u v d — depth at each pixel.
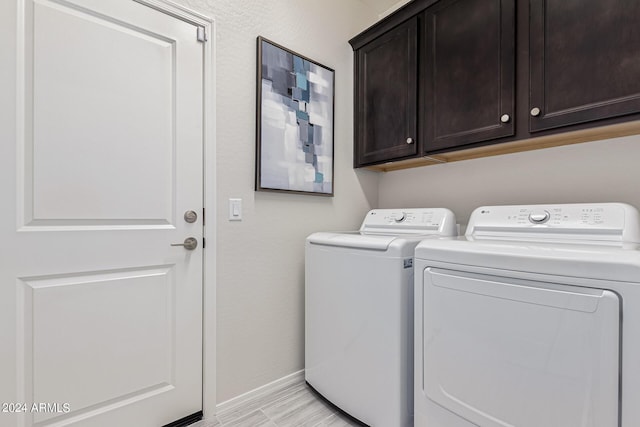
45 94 1.12
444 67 1.62
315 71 1.91
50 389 1.12
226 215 1.55
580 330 0.80
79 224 1.18
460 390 1.03
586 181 1.44
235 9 1.58
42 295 1.11
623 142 1.34
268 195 1.71
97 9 1.21
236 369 1.58
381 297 1.28
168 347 1.38
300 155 1.82
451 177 1.95
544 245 0.94
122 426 1.26
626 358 0.74
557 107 1.24
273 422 1.44
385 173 2.32
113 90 1.25
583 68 1.17
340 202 2.08
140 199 1.31
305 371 1.71
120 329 1.26
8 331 1.05
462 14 1.54
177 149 1.41
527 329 0.88
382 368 1.27
